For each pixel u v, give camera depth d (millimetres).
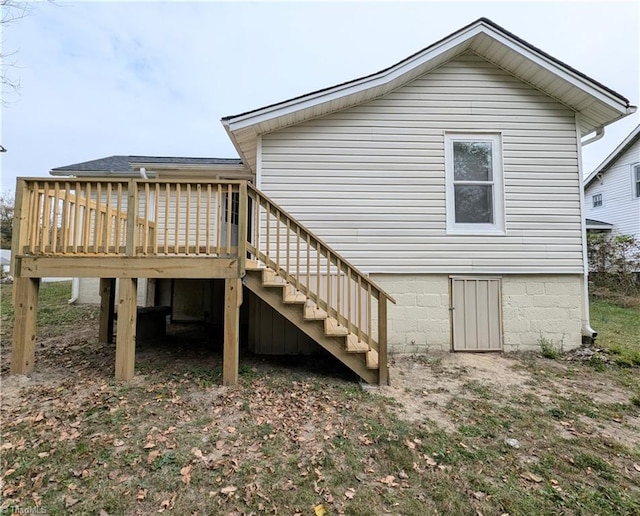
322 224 5652
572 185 5754
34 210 4227
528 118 5801
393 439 2900
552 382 4316
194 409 3361
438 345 5625
